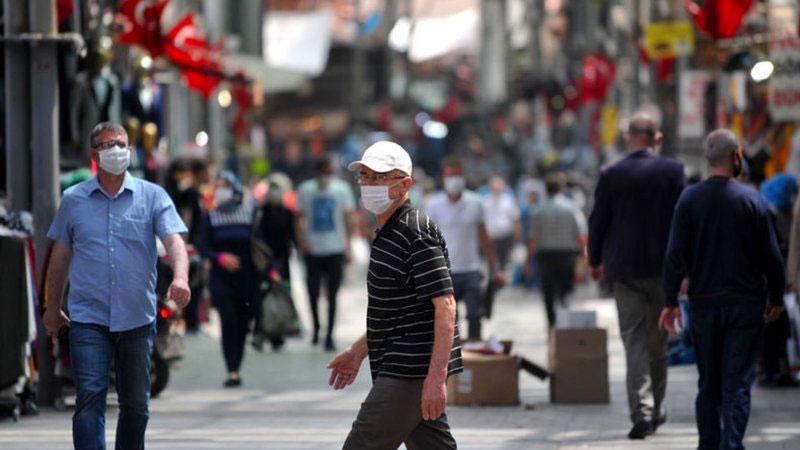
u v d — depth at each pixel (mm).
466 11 163375
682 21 61625
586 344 34906
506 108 162000
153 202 23141
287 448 28203
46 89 33969
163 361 36000
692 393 36531
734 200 25672
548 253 51688
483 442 28922
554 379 34938
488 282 42062
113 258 22797
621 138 98000
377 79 172000
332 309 49812
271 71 81125
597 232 29859
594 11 117188
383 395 18547
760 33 55531
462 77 178000
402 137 169500
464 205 41062
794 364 37688
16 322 31812
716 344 25828
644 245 29375
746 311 25500
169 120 57406
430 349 18625
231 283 39812
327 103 171750
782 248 36469
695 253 25922
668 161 29703
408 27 162750
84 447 22125
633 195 29422
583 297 75375
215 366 45031
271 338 47625
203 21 86062
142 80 46188
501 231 83625
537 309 69062
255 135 98312
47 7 33906
